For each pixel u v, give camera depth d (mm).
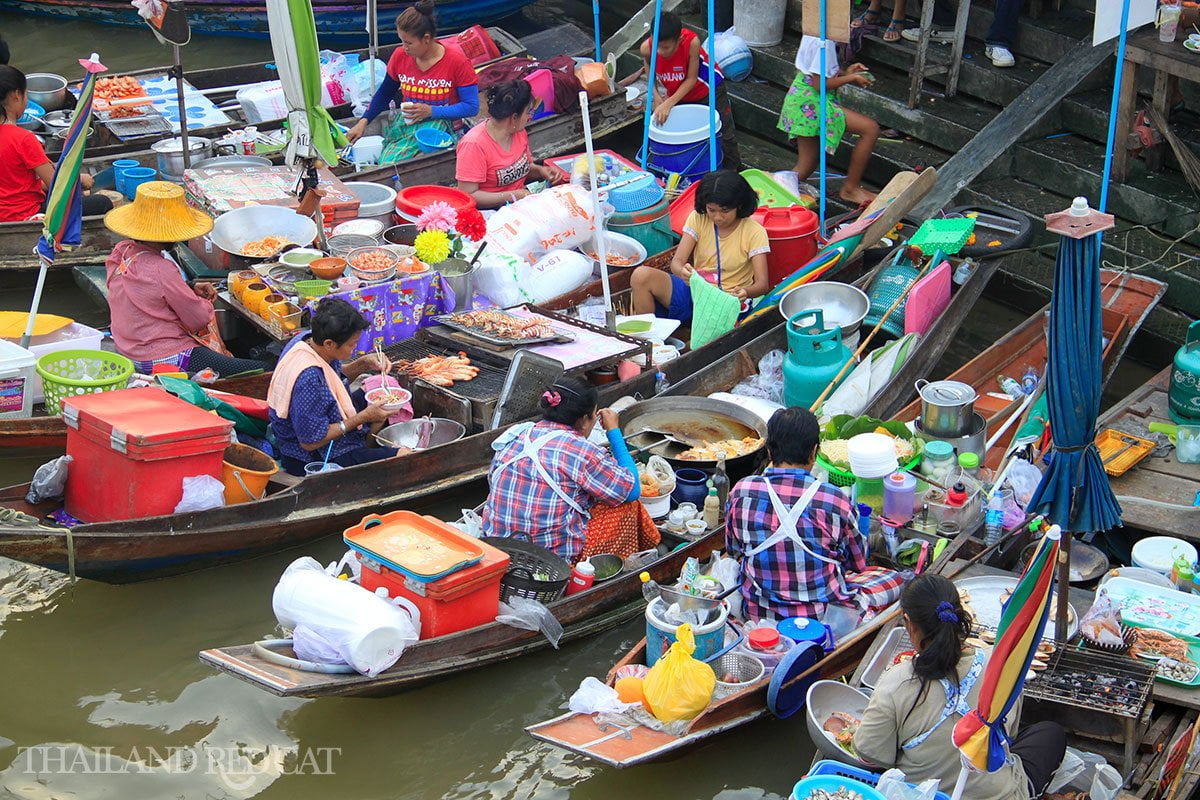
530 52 11219
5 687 5309
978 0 10516
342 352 6145
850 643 5020
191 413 5797
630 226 8133
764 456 6238
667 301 7645
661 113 9289
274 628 5688
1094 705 4504
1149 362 7801
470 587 5090
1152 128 8312
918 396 7066
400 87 9359
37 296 6742
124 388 6293
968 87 9836
